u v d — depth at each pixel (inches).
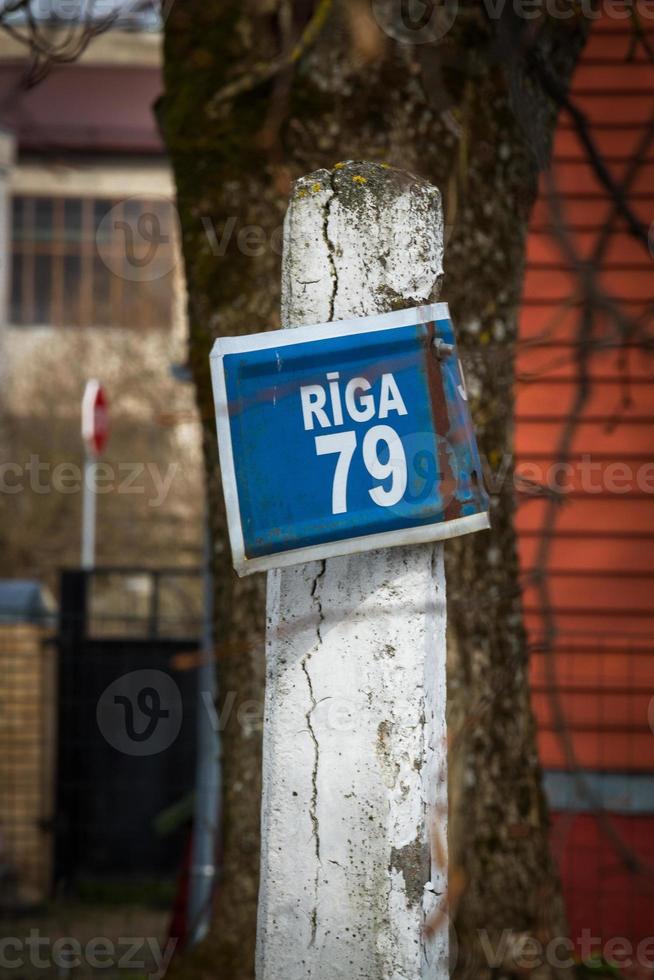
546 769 651.5
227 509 209.8
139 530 1720.0
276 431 210.8
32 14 454.3
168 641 782.5
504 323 427.2
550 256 657.6
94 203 2156.7
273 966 215.3
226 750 440.5
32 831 763.4
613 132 667.4
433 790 217.8
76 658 780.0
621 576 660.1
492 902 435.2
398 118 409.7
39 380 1985.7
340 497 208.7
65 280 2166.6
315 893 214.5
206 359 426.0
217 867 509.4
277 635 217.6
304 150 414.3
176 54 436.5
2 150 2086.6
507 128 422.6
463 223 415.2
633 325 412.2
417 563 214.5
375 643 214.2
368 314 215.8
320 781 215.0
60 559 1694.1
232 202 422.0
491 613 431.2
